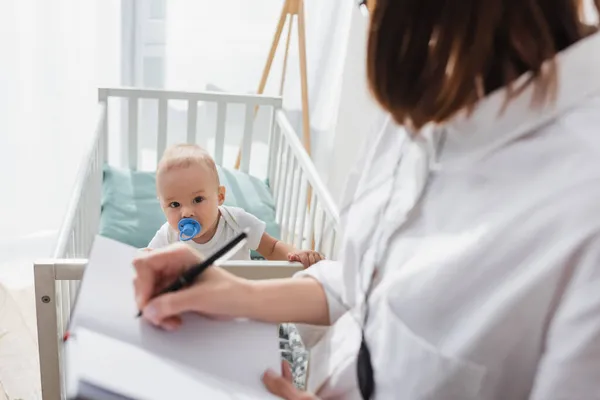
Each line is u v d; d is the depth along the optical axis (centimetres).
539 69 50
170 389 58
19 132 216
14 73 208
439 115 52
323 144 239
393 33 52
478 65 49
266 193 203
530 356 52
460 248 54
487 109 53
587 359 46
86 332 63
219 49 223
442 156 58
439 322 55
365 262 68
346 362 70
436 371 55
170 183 153
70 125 221
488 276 53
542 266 49
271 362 67
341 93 221
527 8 49
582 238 47
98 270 72
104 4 207
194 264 73
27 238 232
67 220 132
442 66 50
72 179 229
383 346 60
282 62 229
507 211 52
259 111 235
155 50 218
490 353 53
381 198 68
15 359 188
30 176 224
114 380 57
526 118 52
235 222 163
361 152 79
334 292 74
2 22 201
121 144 229
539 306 50
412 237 61
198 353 66
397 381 59
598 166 48
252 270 109
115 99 222
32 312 208
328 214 142
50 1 203
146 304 69
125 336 64
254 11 221
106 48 213
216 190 159
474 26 49
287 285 74
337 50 225
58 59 210
